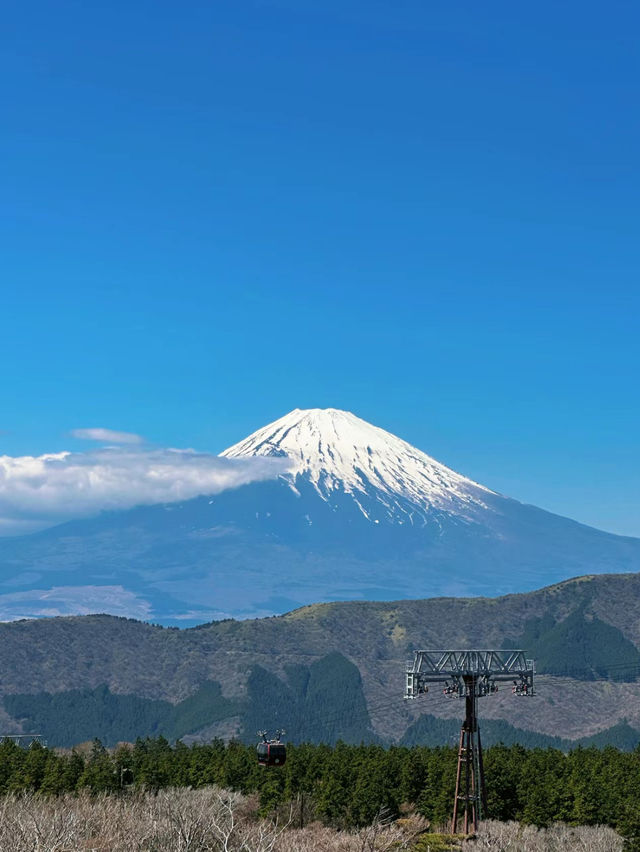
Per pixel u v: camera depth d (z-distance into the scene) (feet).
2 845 170.91
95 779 490.08
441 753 564.30
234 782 527.81
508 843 349.61
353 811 479.41
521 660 395.55
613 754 593.83
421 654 375.25
